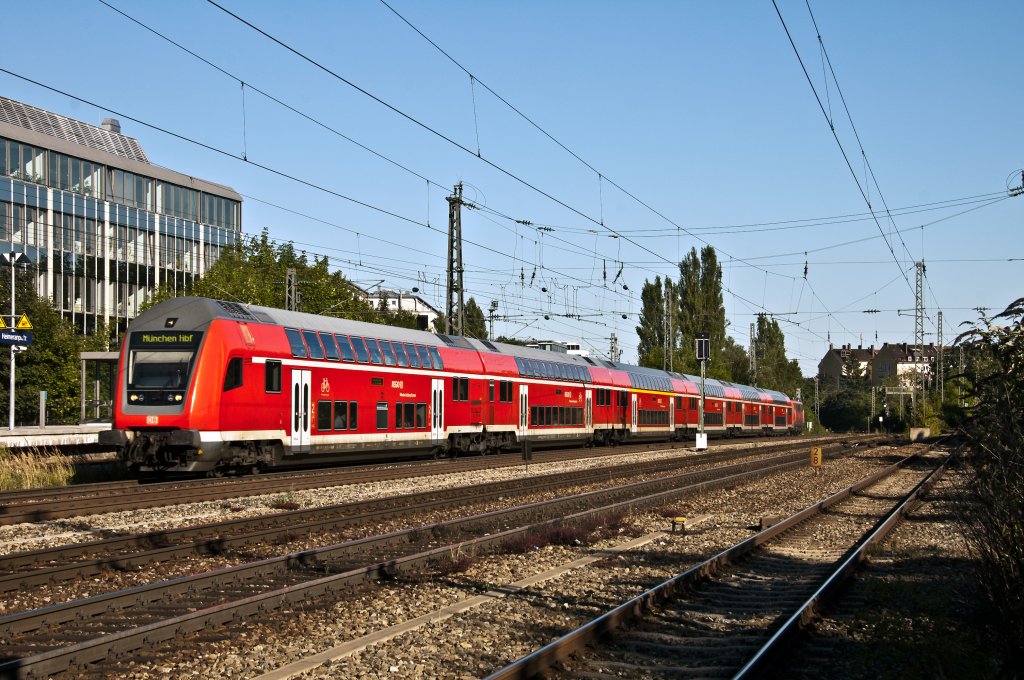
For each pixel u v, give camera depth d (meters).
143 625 8.86
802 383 130.62
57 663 7.75
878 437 76.38
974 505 10.25
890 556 14.55
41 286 63.28
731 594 11.46
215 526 15.33
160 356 23.19
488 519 17.89
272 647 8.74
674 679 7.91
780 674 8.08
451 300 39.75
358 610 10.27
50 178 64.12
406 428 31.05
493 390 36.75
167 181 73.94
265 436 24.69
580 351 50.91
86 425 35.09
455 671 8.19
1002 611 8.88
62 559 12.80
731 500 23.47
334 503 20.12
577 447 47.88
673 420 56.16
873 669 8.25
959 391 10.05
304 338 26.52
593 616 10.28
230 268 56.00
